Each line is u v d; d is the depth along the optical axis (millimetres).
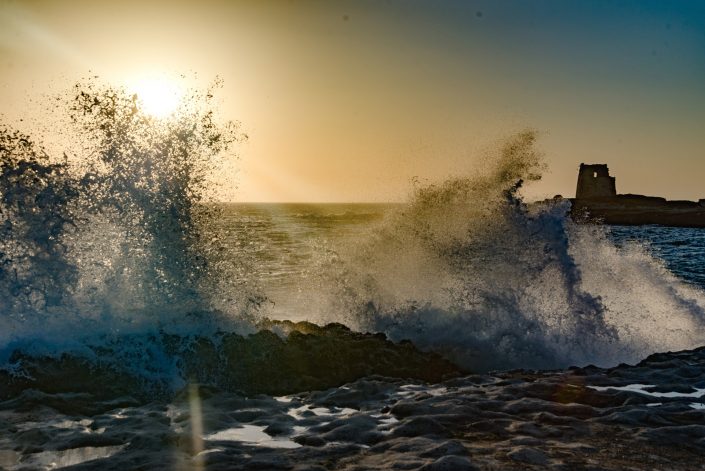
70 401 4496
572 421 4012
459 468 3137
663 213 64750
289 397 4902
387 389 4965
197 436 3707
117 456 3381
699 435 3707
